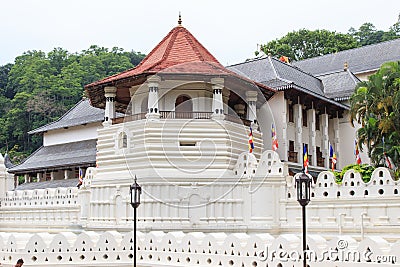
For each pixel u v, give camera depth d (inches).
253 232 1033.5
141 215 1087.0
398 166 1295.5
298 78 1916.8
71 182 1948.8
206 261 754.8
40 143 3676.2
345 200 957.8
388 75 1384.1
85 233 838.5
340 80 2059.5
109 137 1210.6
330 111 1916.8
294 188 1028.5
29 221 1494.8
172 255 799.7
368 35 4040.4
